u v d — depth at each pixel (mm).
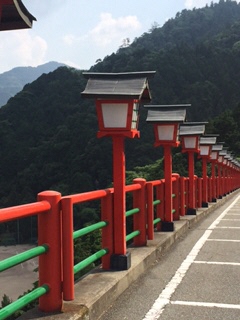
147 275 6219
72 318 3838
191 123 12516
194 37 174500
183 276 6164
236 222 12383
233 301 5016
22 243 62250
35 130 93875
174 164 44906
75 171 76375
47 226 3920
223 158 22078
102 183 71562
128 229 17500
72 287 4094
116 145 5680
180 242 8992
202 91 102875
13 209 3281
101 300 4547
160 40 171125
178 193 11133
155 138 9227
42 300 3984
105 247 5688
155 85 99938
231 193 29828
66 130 86375
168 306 4836
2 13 2859
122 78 5508
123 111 5484
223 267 6719
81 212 47719
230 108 100125
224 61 122188
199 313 4602
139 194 7352
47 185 79500
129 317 4480
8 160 88000
